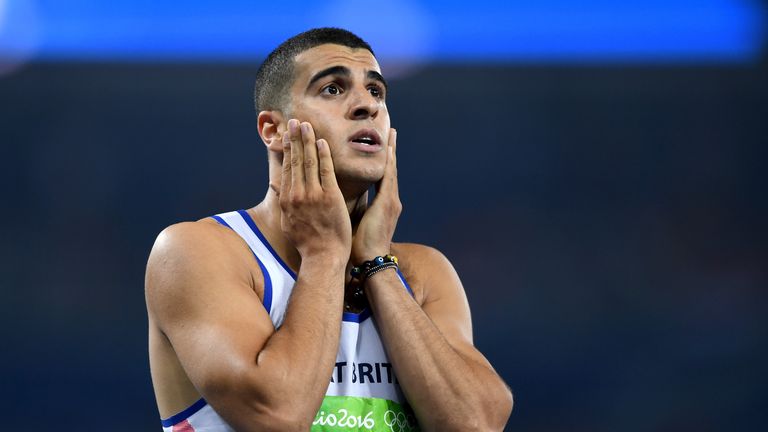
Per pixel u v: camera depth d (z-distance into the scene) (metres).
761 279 43.22
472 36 42.22
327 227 9.48
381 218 10.08
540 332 41.66
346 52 10.18
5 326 39.56
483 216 44.25
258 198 42.84
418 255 11.05
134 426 37.69
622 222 44.22
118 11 40.69
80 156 42.06
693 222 44.09
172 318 9.05
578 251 43.69
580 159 44.56
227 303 8.95
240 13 40.59
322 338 8.90
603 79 43.88
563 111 44.41
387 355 9.63
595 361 40.72
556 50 42.62
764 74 43.00
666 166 44.53
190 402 9.23
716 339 41.47
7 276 40.56
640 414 39.19
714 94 43.97
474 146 44.50
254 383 8.42
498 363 40.97
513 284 43.09
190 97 42.41
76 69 41.31
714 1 41.81
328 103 9.95
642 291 42.97
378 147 9.98
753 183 44.19
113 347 39.81
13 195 41.44
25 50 40.72
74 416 37.56
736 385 39.72
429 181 44.38
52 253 41.16
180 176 42.62
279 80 10.27
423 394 9.25
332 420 9.14
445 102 43.97
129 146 42.34
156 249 9.45
